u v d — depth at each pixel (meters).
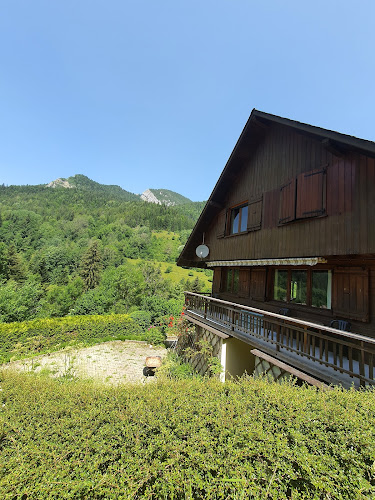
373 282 6.81
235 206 12.45
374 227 6.09
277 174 9.73
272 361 7.57
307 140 8.50
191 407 3.62
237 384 4.36
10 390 4.32
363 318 6.88
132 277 35.97
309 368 6.06
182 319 16.42
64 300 34.88
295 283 9.66
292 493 2.66
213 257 14.05
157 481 2.85
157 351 20.17
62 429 3.31
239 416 3.40
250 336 8.79
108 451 3.07
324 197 7.55
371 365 4.73
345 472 2.77
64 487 2.76
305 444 3.02
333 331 5.58
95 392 4.08
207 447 3.01
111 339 22.95
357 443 2.88
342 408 3.37
